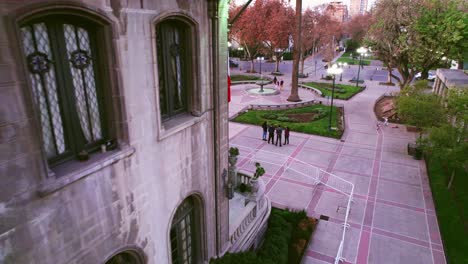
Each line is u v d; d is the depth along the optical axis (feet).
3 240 13.20
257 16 155.33
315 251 38.24
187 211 28.37
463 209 45.06
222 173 30.78
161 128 21.85
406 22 88.79
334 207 47.14
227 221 33.22
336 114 94.07
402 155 65.31
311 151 67.31
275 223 41.47
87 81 17.25
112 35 17.16
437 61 88.43
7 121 12.71
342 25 263.29
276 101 111.14
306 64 216.33
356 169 59.00
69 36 15.93
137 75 19.30
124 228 19.83
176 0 21.59
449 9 82.43
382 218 44.52
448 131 48.26
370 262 36.60
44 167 14.37
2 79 12.33
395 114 89.92
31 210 14.08
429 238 40.57
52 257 15.39
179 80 25.05
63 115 16.19
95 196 17.34
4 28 12.18
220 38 26.96
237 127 83.15
